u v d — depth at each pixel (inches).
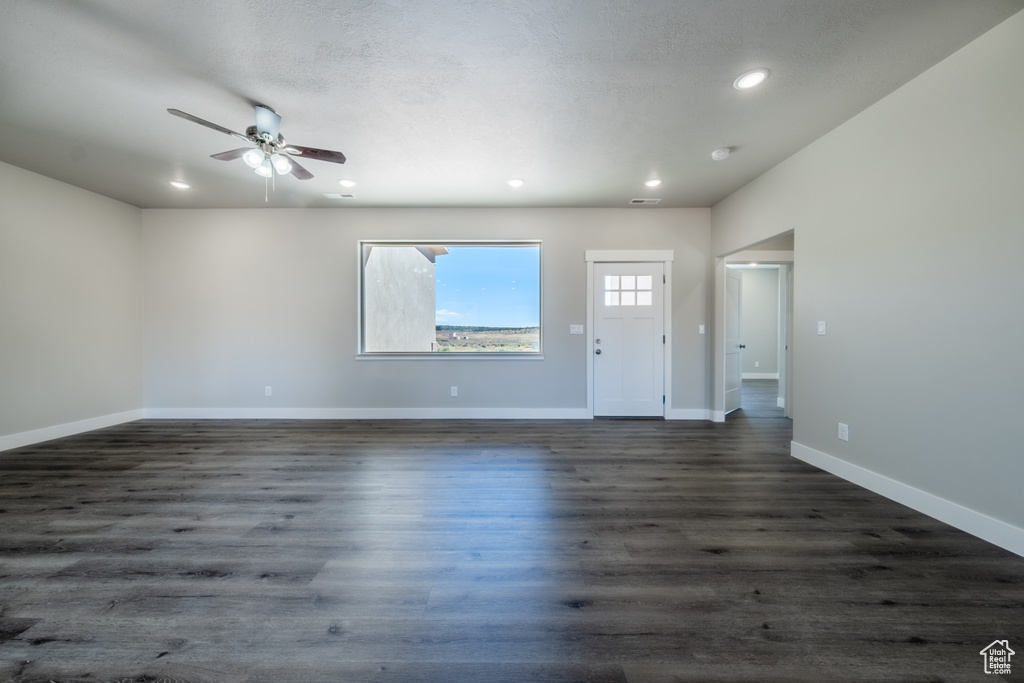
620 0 70.2
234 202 181.5
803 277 128.5
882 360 102.0
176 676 48.8
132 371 185.3
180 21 74.5
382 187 162.6
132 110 105.1
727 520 89.6
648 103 102.0
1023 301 74.0
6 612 59.7
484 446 147.8
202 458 133.2
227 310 191.5
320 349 192.7
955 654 51.6
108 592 64.6
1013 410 75.4
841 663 50.3
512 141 122.4
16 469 122.5
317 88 95.6
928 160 90.0
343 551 76.9
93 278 168.6
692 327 193.5
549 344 193.5
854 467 111.0
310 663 50.8
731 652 52.2
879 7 71.7
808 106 103.9
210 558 74.4
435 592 64.7
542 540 81.0
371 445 148.6
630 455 137.4
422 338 205.5
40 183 149.4
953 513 85.5
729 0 70.3
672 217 191.8
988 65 78.3
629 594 64.1
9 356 142.6
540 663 50.8
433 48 82.0
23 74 90.0
